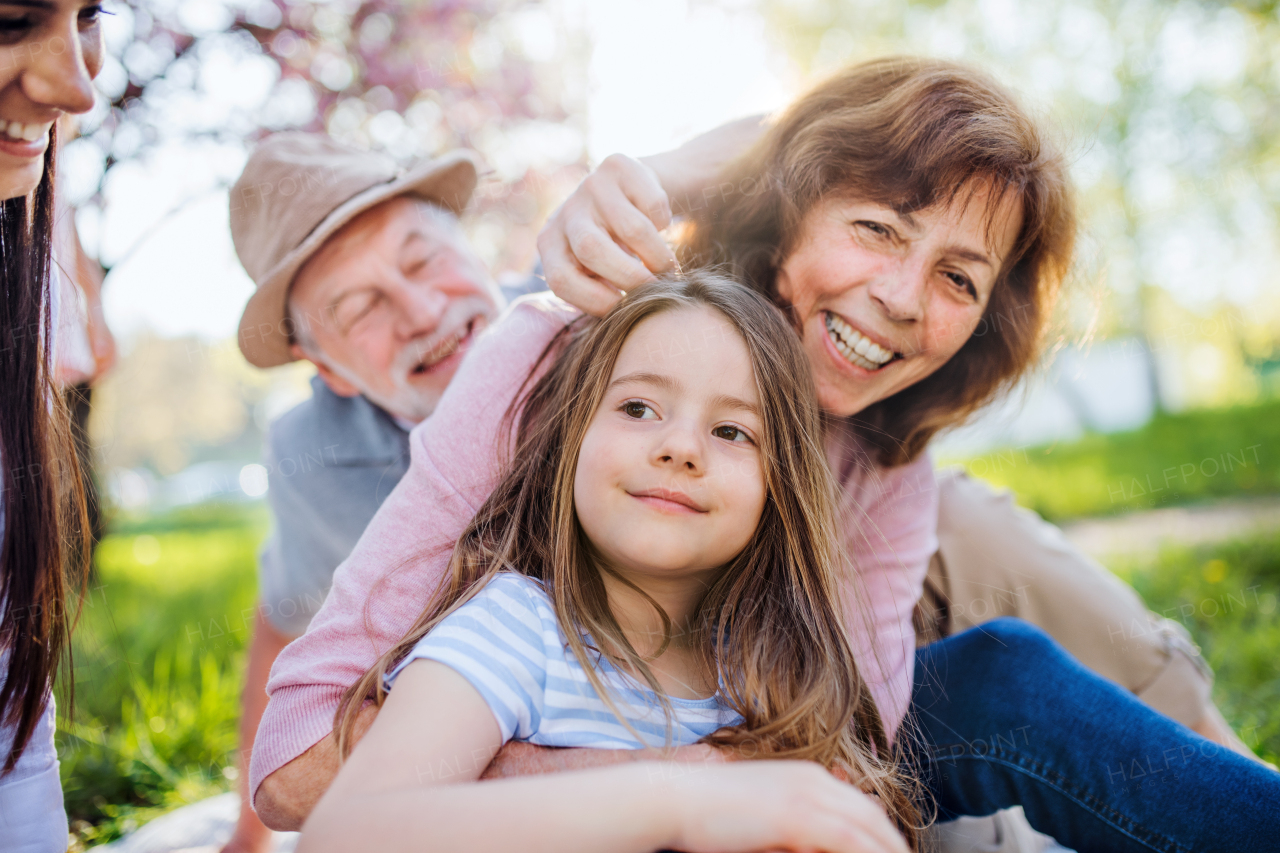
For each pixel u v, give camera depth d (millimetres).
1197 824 1102
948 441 1784
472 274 1918
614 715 1037
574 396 1183
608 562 1145
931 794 1308
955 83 1401
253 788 1073
